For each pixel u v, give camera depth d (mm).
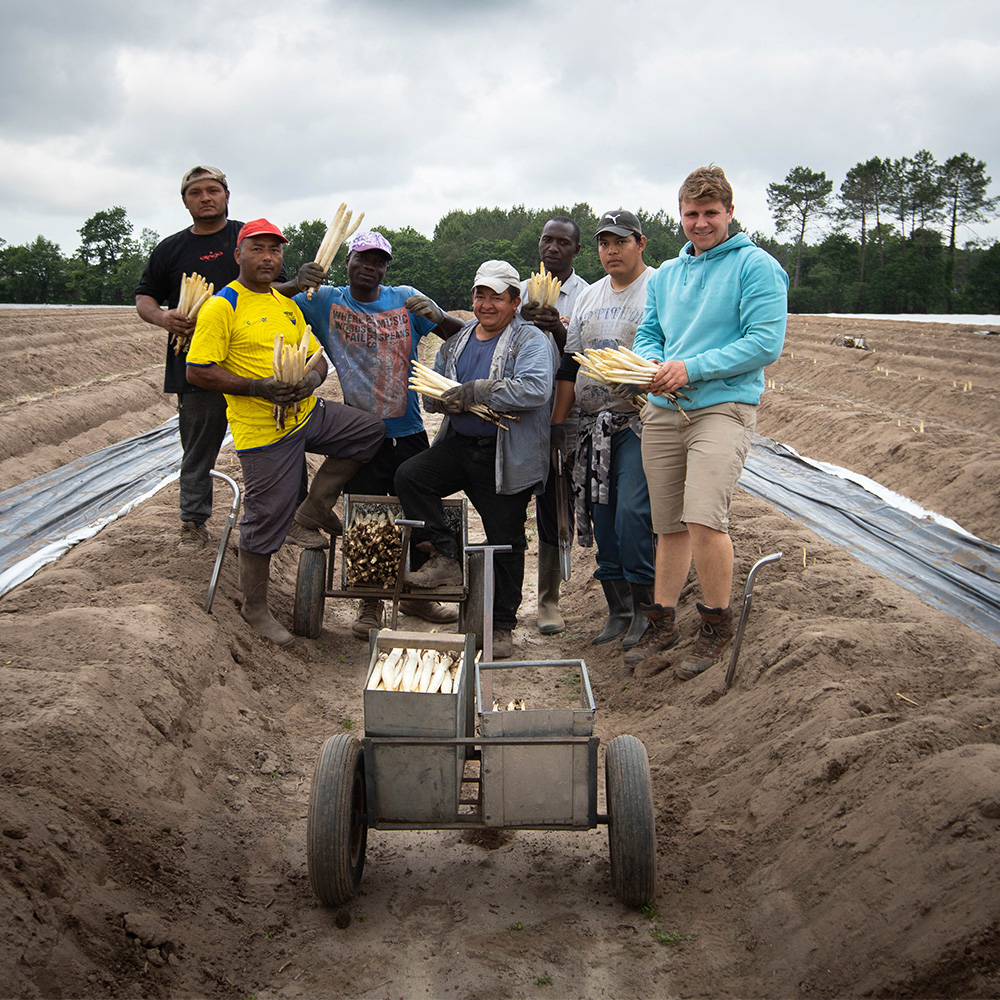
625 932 3404
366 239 5832
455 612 7191
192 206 6164
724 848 3785
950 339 25953
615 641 6492
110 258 103312
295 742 5016
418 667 3721
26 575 7324
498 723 3357
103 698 4117
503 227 122562
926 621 5129
